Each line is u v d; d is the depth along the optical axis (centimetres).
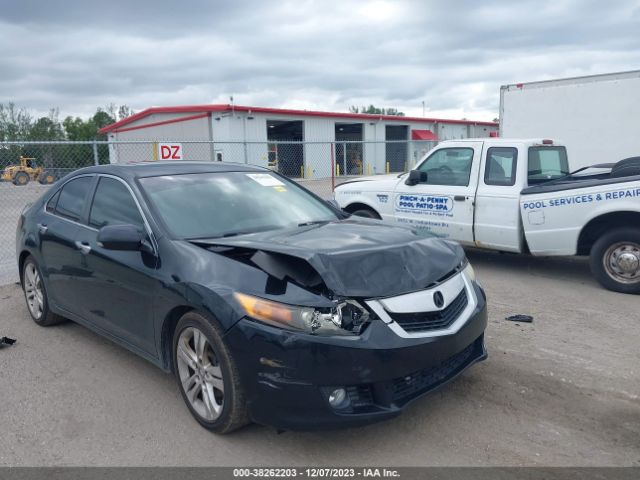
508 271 792
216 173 492
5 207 1373
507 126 1273
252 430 366
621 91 1101
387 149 3834
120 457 340
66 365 479
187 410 395
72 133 7256
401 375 323
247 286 337
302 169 3144
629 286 657
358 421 316
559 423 366
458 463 326
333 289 323
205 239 398
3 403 412
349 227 434
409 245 374
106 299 446
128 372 462
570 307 612
